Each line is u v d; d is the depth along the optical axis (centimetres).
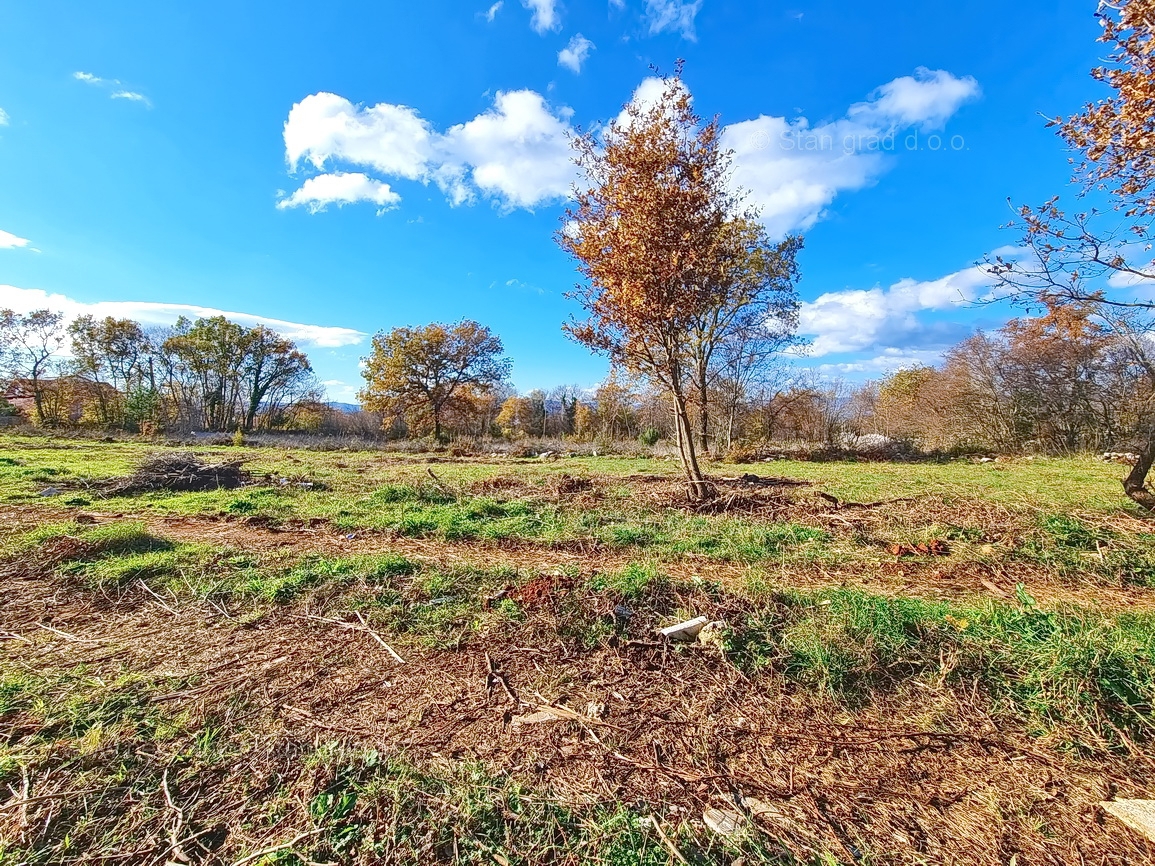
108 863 171
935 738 241
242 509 756
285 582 420
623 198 791
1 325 3591
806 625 333
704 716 258
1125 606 405
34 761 215
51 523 619
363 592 408
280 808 193
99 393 4044
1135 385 1742
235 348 4359
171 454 1091
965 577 475
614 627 346
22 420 3347
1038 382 2047
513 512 727
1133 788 208
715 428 2494
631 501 789
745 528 627
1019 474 1179
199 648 324
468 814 189
